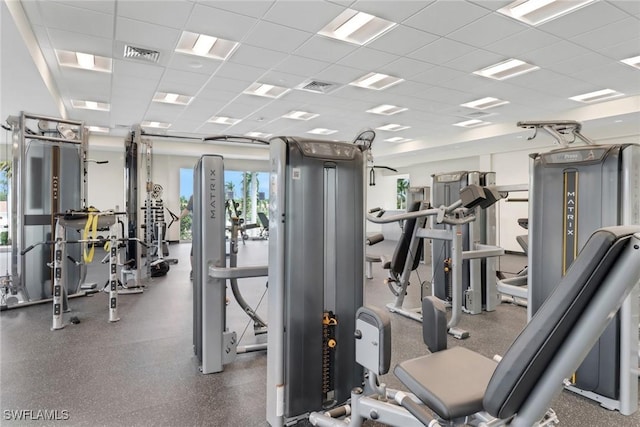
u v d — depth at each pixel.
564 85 5.52
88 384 2.48
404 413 1.50
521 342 1.06
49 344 3.19
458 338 3.43
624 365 2.16
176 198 11.66
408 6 3.30
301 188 1.92
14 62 3.91
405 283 4.16
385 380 2.59
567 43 4.05
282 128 8.72
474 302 4.21
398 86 5.62
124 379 2.55
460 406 1.29
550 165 2.49
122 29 3.71
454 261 3.45
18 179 4.27
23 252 4.24
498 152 9.80
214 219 2.62
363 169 2.12
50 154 4.55
